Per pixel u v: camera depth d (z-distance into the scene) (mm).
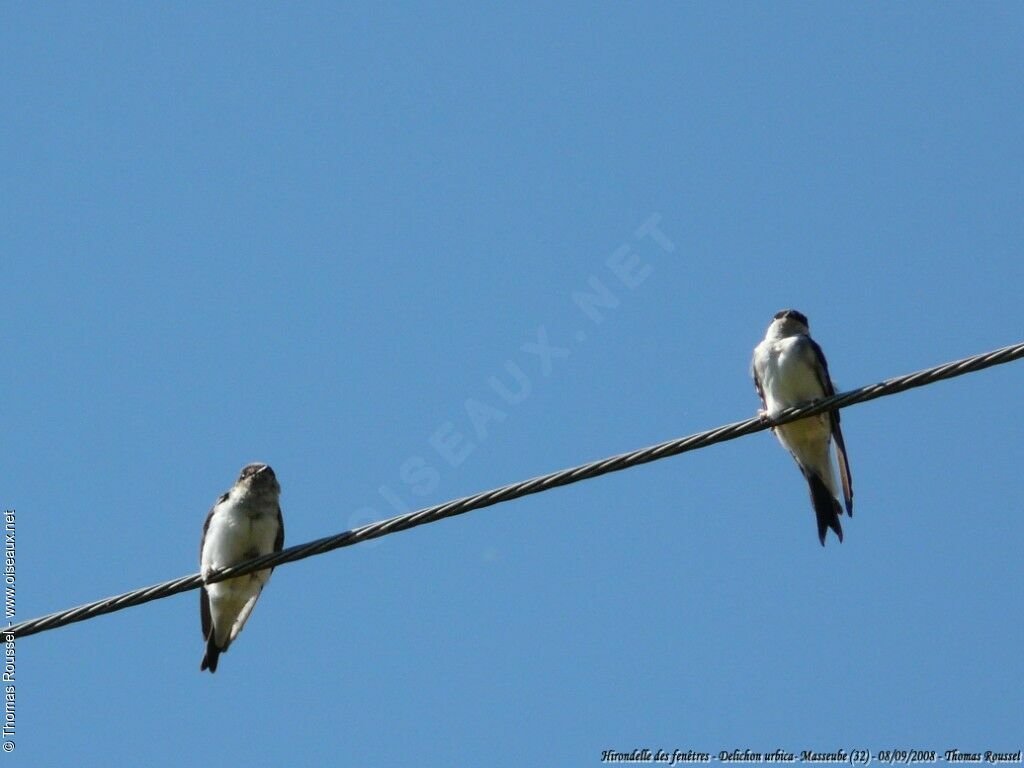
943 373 10539
